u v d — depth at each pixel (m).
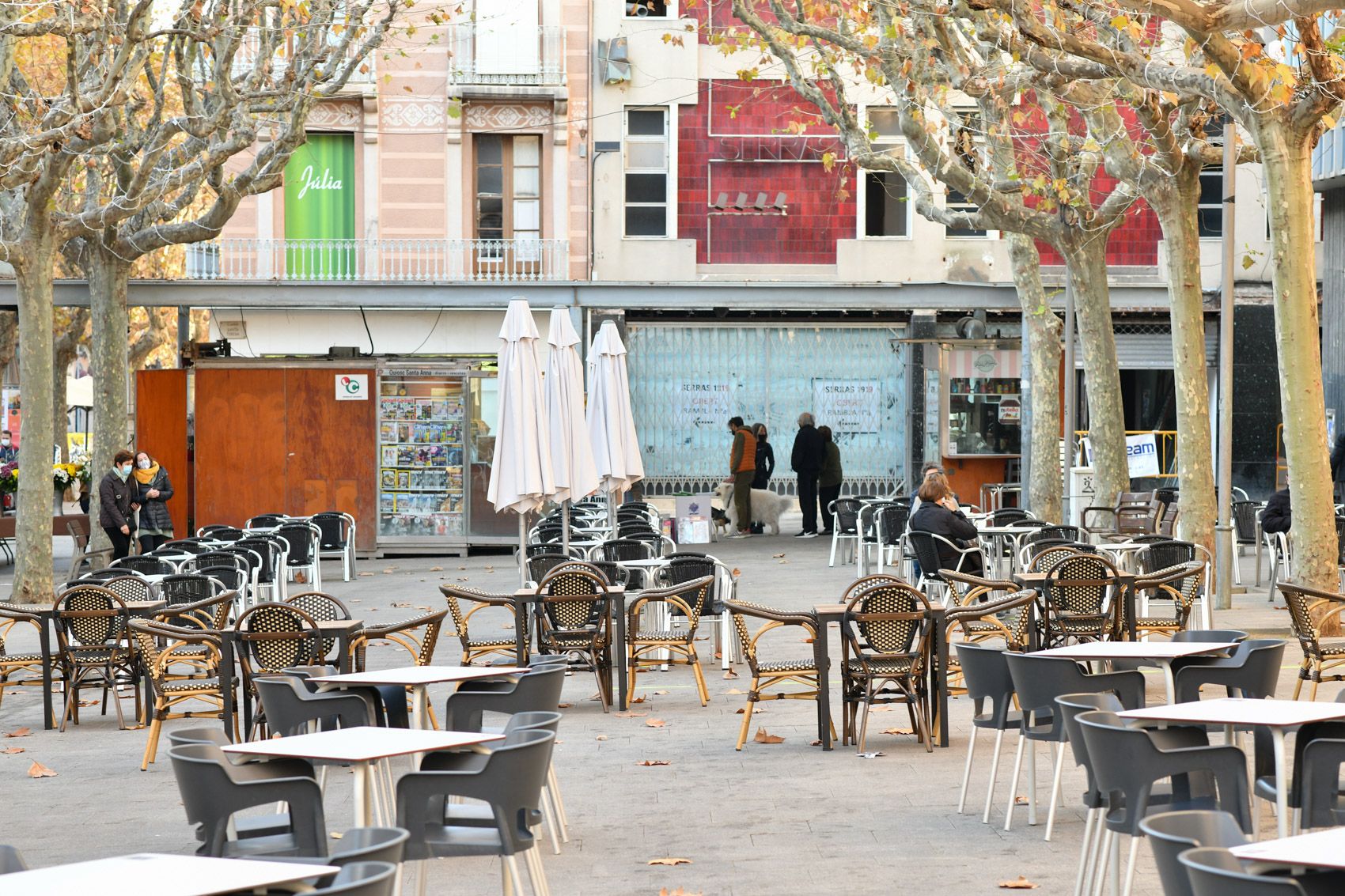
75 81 15.37
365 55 20.86
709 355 30.22
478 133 30.73
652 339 30.16
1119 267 30.58
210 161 20.03
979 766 9.79
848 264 30.89
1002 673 8.34
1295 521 14.71
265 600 18.72
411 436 26.33
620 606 12.16
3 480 28.39
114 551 21.09
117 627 12.18
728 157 30.88
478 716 8.16
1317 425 14.60
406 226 30.67
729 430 30.22
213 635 10.39
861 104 30.69
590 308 29.34
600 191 30.77
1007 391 29.31
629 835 8.09
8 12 15.89
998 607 10.51
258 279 27.55
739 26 30.56
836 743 10.72
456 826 6.47
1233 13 12.30
